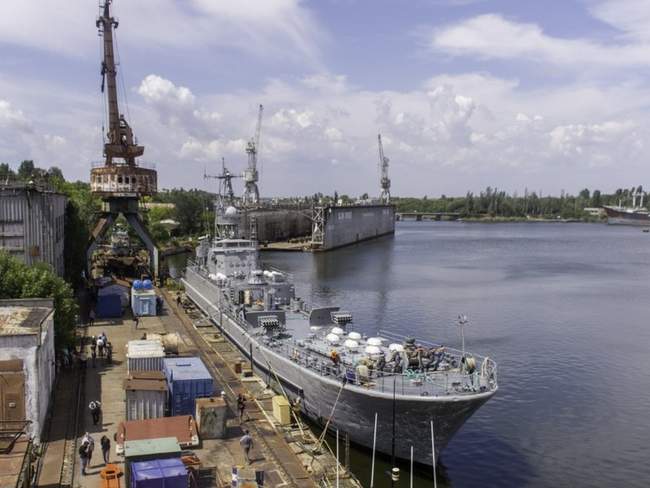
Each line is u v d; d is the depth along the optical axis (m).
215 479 26.67
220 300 55.06
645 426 41.91
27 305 40.91
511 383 50.69
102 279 78.31
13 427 29.52
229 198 77.44
